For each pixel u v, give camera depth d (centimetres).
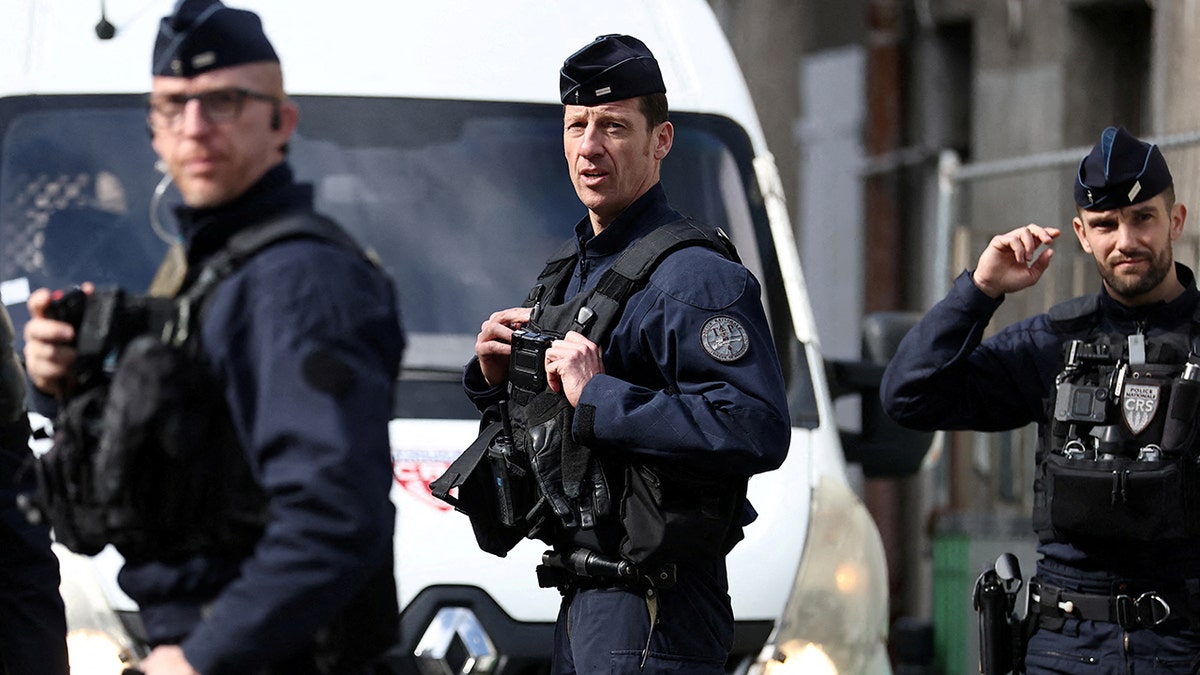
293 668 807
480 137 1474
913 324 1570
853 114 3859
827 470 1402
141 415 780
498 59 1522
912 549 3238
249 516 791
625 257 1071
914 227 3462
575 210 1458
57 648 1098
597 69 1070
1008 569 1287
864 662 1295
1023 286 1277
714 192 1517
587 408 1030
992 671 1277
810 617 1280
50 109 1450
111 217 1409
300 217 812
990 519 2227
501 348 1102
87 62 1480
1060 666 1239
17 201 1409
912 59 3462
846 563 1319
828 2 4078
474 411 1338
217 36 811
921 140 3409
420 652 1195
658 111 1090
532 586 1220
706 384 1033
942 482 2400
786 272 1519
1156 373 1204
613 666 1044
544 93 1514
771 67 4025
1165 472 1176
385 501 780
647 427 1013
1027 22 3022
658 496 1025
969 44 3362
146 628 831
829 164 3931
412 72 1497
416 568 1212
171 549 802
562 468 1047
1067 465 1212
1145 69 2859
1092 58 2895
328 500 756
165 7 1529
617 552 1050
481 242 1431
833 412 1486
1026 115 3017
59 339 826
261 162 820
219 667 755
